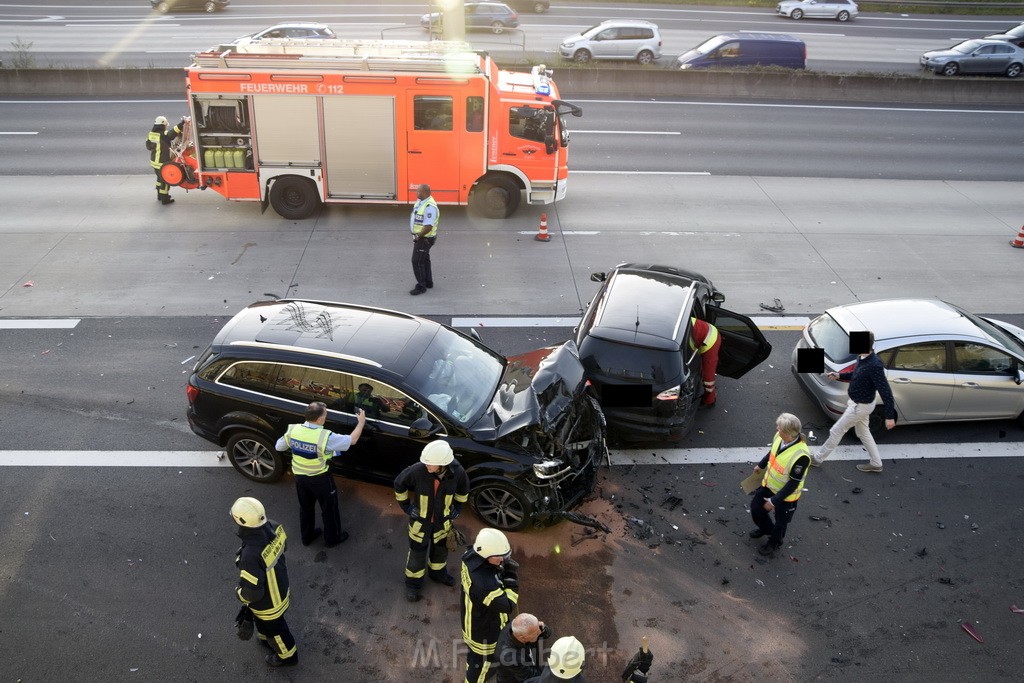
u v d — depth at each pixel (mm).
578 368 7816
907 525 7445
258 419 7176
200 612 6191
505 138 13781
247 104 13188
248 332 7461
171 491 7480
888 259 13289
